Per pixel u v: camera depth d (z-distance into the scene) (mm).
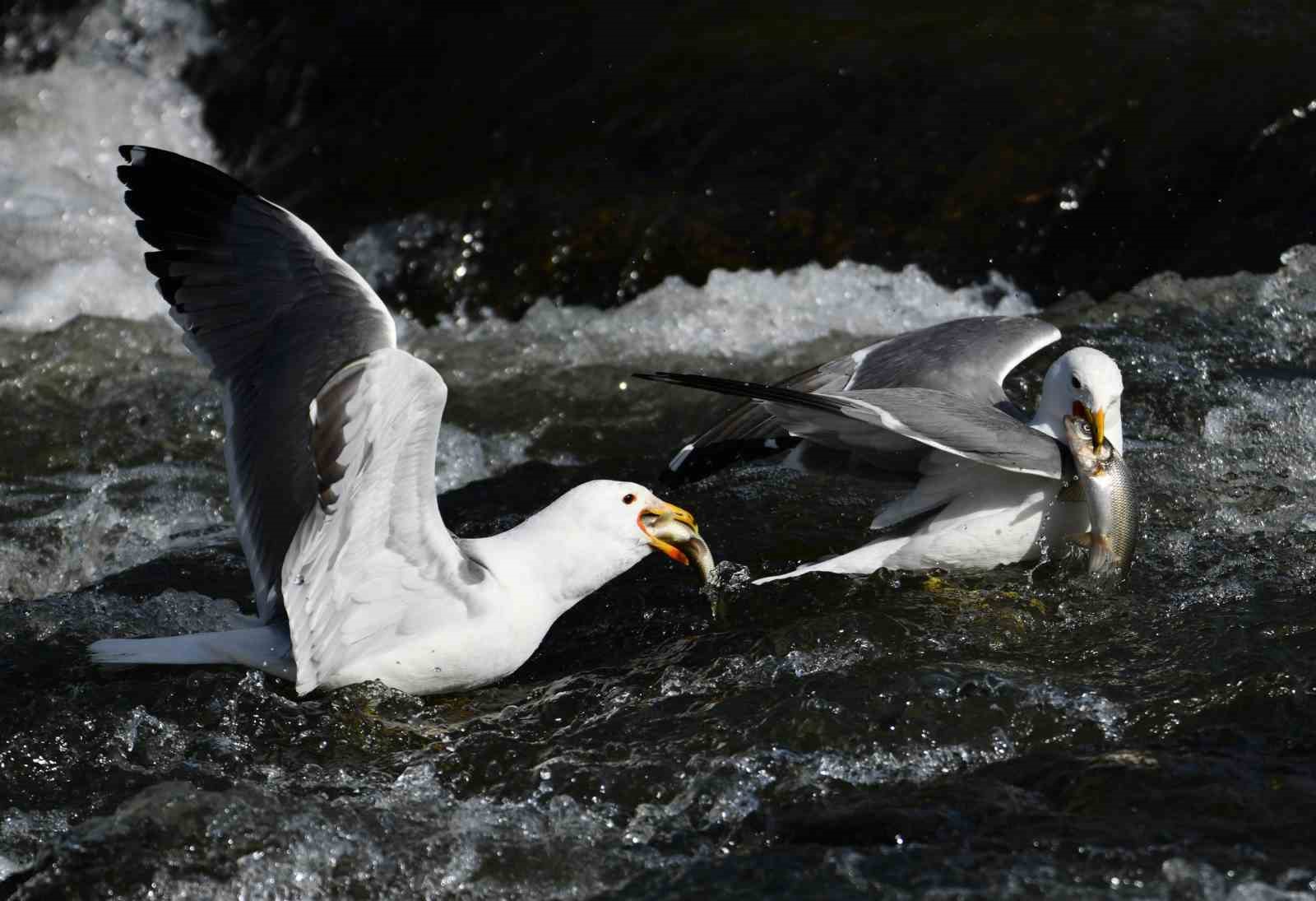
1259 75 16469
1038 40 17750
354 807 8109
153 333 15852
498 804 8188
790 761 8383
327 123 18781
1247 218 15523
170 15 20250
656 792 8219
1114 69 16922
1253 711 8680
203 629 10422
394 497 8102
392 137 18141
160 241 9281
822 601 10195
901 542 10406
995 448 9578
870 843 7645
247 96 19406
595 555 9203
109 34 20125
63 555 12016
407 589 8664
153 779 8555
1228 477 12055
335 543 8102
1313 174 15484
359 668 8891
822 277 15812
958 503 10320
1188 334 14617
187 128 19297
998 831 7668
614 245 16141
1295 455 12375
